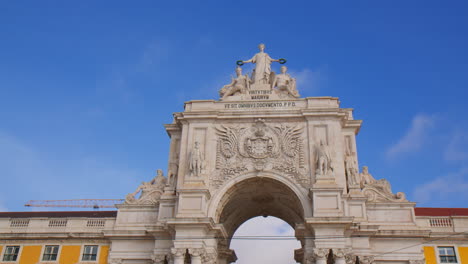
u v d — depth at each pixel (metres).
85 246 15.86
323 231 13.58
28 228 16.31
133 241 15.34
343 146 15.93
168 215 15.05
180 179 15.32
